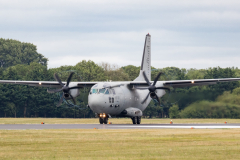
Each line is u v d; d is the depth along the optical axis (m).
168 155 59.53
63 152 62.44
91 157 58.03
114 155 59.62
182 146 68.94
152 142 74.50
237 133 92.94
